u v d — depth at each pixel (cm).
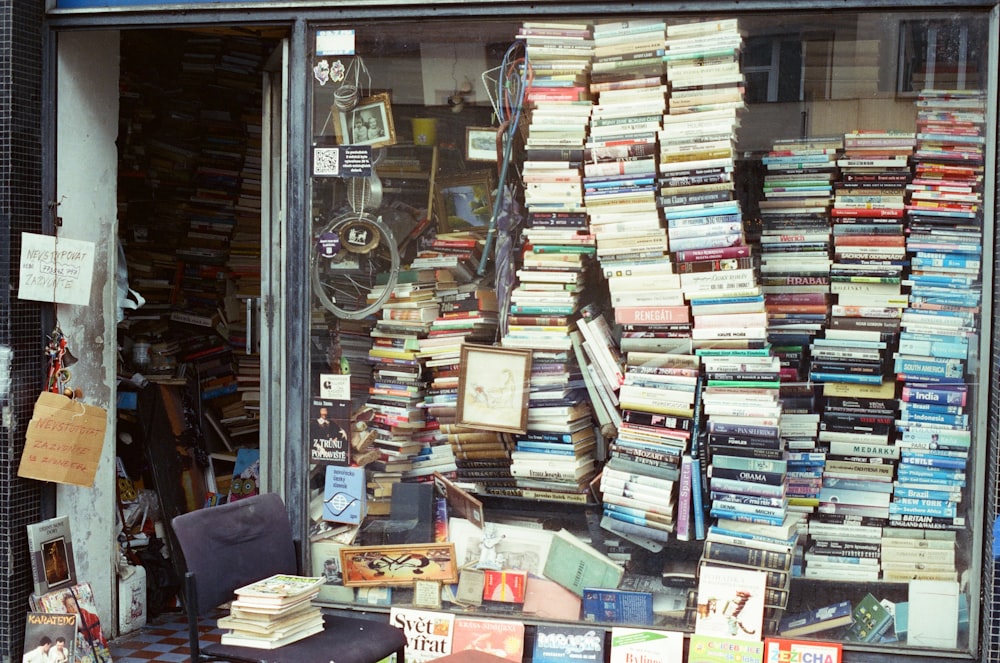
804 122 365
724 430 369
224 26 396
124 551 461
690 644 361
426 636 380
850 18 356
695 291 372
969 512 358
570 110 379
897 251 363
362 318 396
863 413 368
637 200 375
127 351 524
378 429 395
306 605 322
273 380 461
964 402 359
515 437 388
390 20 381
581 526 382
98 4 396
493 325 390
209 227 574
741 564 366
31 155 398
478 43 383
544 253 385
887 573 364
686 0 362
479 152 388
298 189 392
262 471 462
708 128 368
